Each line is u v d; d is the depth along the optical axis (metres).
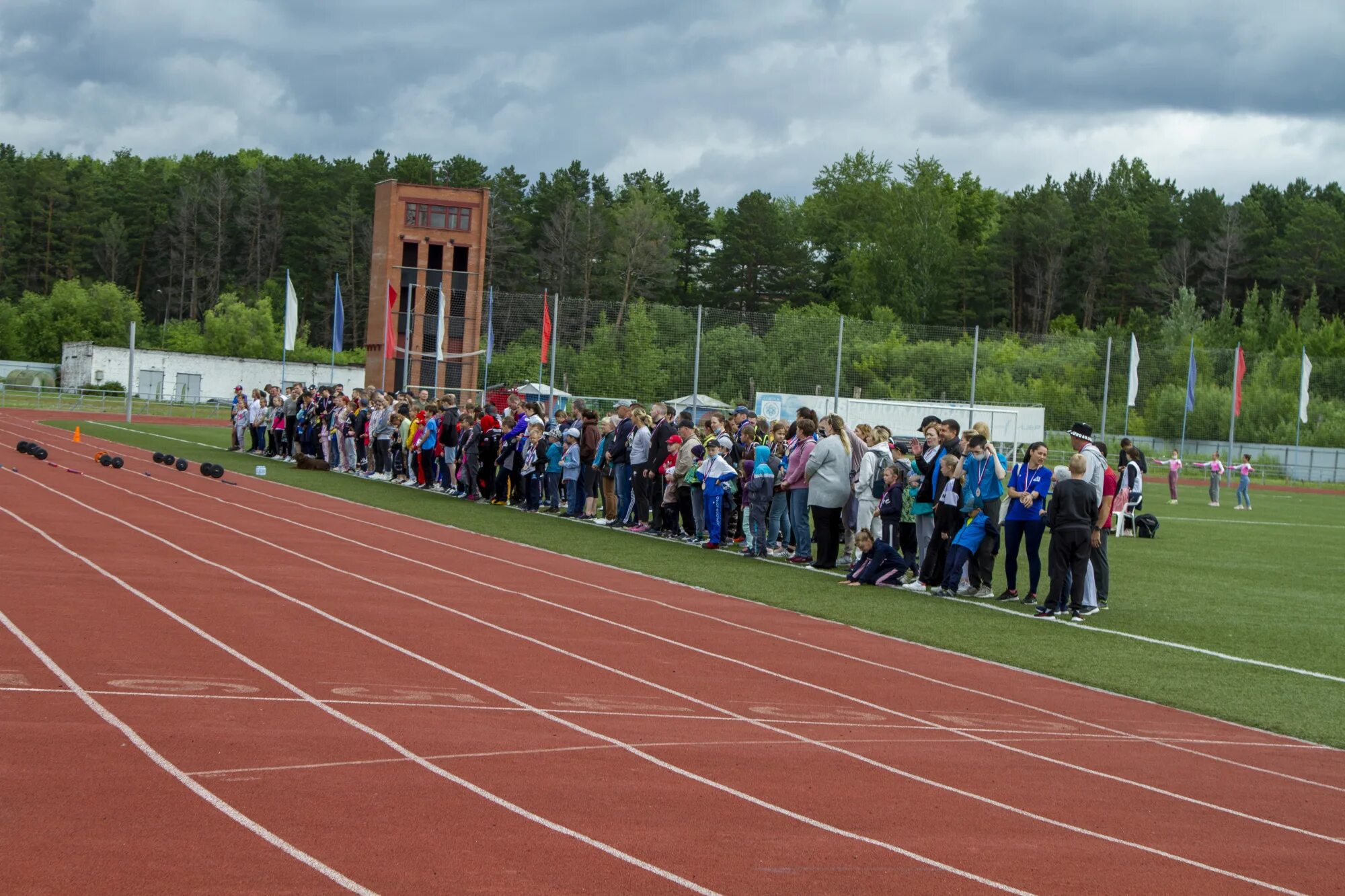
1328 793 7.79
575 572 15.79
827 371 40.78
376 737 7.46
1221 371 60.12
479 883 5.30
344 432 30.69
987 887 5.69
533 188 113.62
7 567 12.72
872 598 15.13
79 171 117.38
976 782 7.47
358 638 10.49
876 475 17.52
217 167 123.75
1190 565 20.81
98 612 10.71
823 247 107.00
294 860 5.43
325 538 17.30
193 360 73.62
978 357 42.75
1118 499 25.81
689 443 19.78
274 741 7.21
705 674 10.12
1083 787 7.53
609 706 8.73
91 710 7.61
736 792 6.88
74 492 20.77
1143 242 100.25
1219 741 9.05
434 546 17.38
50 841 5.46
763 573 16.83
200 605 11.41
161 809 5.95
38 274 107.88
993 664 11.53
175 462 28.02
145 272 113.88
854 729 8.62
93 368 71.31
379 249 55.91
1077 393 45.09
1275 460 56.00
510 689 9.04
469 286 55.06
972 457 15.59
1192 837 6.68
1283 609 15.93
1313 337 79.88
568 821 6.19
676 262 100.69
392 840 5.75
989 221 115.25
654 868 5.63
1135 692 10.62
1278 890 5.93
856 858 5.95
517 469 24.31
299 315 108.69
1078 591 14.33
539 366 38.56
